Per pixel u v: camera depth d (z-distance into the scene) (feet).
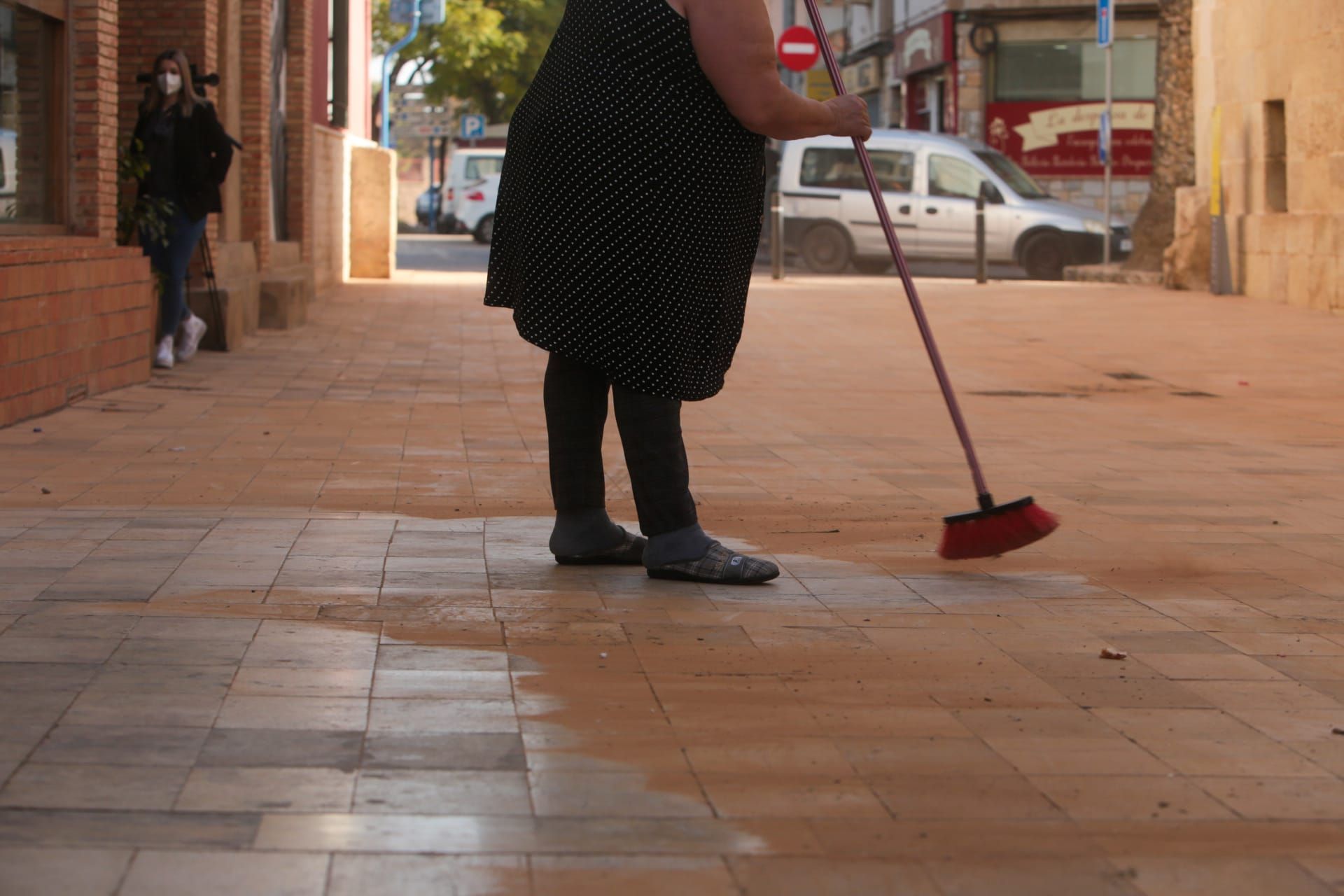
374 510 17.43
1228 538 16.74
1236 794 8.66
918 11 104.63
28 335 24.34
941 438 25.58
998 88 98.48
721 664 11.09
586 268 13.41
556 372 14.35
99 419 24.82
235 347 36.94
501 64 157.38
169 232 32.48
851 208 73.92
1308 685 10.85
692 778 8.68
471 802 8.20
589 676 10.68
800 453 23.29
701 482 20.24
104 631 11.36
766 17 13.19
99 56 28.71
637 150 13.20
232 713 9.52
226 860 7.32
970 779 8.80
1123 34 96.53
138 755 8.71
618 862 7.48
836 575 14.35
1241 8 51.72
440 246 111.75
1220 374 35.81
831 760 9.05
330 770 8.59
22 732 9.02
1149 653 11.66
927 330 14.98
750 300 52.85
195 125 32.48
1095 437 26.27
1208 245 55.11
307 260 52.11
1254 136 51.42
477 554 14.94
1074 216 71.36
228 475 19.66
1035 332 43.24
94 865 7.20
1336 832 8.13
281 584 13.21
